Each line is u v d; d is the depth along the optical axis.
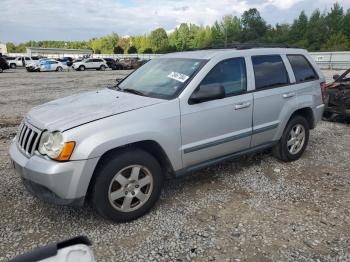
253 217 3.69
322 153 5.89
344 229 3.46
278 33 84.00
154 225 3.52
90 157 3.15
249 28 91.94
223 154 4.34
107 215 3.41
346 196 4.21
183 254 3.04
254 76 4.62
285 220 3.63
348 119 8.40
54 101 4.22
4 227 3.44
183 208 3.88
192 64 4.26
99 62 41.72
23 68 45.66
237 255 3.04
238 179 4.70
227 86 4.30
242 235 3.35
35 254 1.21
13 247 3.12
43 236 3.30
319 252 3.09
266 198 4.14
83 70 40.44
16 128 7.69
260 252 3.08
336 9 74.62
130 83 4.59
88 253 1.28
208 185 4.50
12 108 10.55
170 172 3.89
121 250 3.09
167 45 109.81
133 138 3.39
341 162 5.44
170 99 3.80
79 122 3.25
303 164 5.31
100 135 3.22
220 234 3.36
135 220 3.61
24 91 15.36
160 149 3.68
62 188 3.13
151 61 5.01
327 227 3.50
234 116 4.30
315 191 4.35
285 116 4.98
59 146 3.13
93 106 3.70
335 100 8.28
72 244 1.28
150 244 3.19
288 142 5.22
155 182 3.67
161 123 3.62
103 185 3.31
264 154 5.71
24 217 3.64
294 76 5.22
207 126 4.03
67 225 3.50
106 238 3.28
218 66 4.25
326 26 74.50
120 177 3.42
